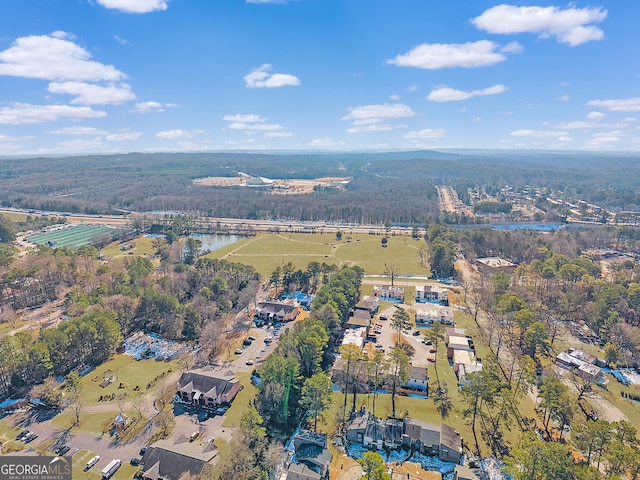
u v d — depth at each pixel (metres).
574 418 95.88
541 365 121.44
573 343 136.75
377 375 108.94
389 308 165.88
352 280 169.75
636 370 119.62
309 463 80.38
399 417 97.19
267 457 81.38
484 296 169.62
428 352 130.00
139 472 79.06
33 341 118.56
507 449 86.56
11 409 98.75
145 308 145.88
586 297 161.25
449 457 83.81
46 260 184.75
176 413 98.06
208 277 178.75
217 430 91.88
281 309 153.88
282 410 96.25
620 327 132.00
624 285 174.12
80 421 94.25
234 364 120.88
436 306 166.50
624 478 75.00
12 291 165.62
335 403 102.75
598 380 113.12
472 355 121.38
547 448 73.75
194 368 118.00
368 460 72.56
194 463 77.50
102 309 135.25
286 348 110.38
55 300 168.00
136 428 92.00
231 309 160.25
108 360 123.50
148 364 121.38
